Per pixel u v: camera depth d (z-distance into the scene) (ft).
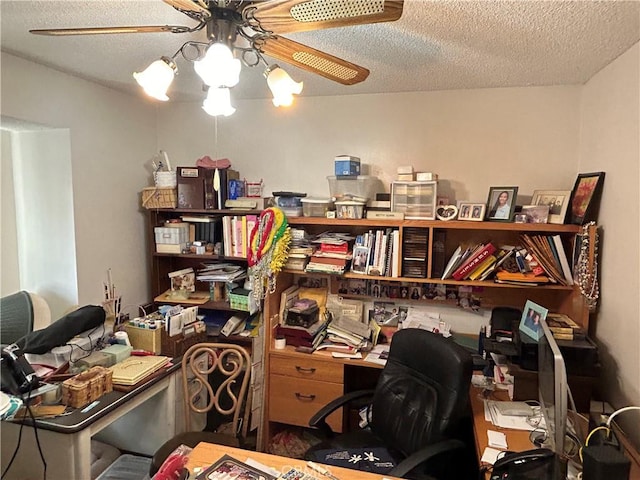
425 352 6.49
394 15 3.80
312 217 8.82
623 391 6.22
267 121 10.00
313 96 9.59
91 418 5.91
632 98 6.11
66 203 8.36
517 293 8.77
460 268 8.13
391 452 6.48
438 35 5.87
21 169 8.50
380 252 8.48
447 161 9.01
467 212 8.18
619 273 6.42
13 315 7.45
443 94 8.92
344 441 6.86
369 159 9.45
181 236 9.73
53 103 7.82
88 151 8.63
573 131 8.33
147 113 10.34
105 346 7.72
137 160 10.04
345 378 8.57
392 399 6.75
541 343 5.95
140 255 10.17
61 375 6.75
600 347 7.03
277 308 9.10
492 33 5.75
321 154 9.72
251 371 8.11
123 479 7.32
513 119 8.61
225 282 9.64
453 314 9.16
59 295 8.59
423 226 8.14
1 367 5.92
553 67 7.20
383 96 9.25
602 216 7.06
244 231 9.39
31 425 5.78
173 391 7.70
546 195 8.07
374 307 9.55
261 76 8.06
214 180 9.37
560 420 4.63
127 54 7.00
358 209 8.54
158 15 5.54
